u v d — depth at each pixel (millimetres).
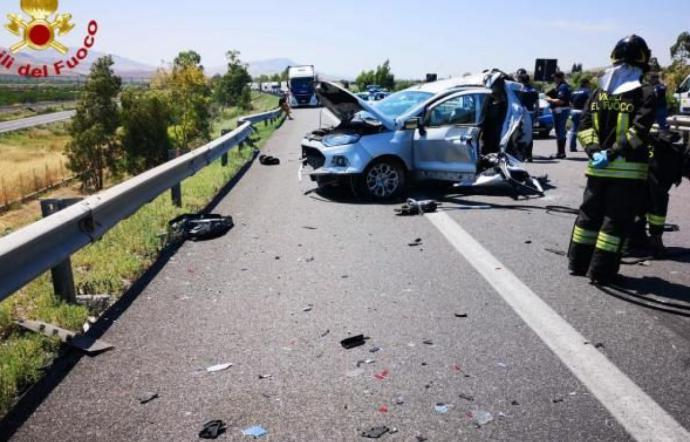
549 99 13711
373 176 8766
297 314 4273
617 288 4727
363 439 2707
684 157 5492
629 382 3189
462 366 3406
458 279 5008
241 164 13133
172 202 8203
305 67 51406
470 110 8969
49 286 4789
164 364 3502
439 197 9047
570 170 11734
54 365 3510
